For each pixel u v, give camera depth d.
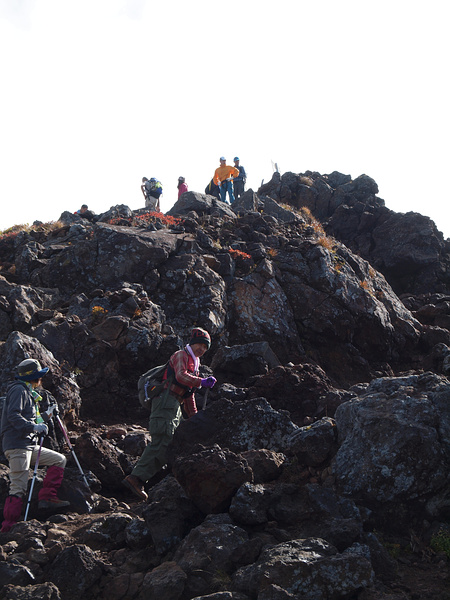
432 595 3.78
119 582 4.14
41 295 11.09
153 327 9.93
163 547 4.50
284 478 5.31
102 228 12.42
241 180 22.44
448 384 5.38
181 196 18.14
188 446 5.70
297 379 7.89
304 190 24.56
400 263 19.55
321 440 5.34
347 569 3.82
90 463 6.14
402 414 5.04
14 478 5.22
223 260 12.63
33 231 14.73
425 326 13.95
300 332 12.39
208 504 4.83
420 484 4.69
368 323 12.65
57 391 7.37
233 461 4.97
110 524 4.89
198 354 5.71
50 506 5.39
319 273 12.77
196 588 3.99
